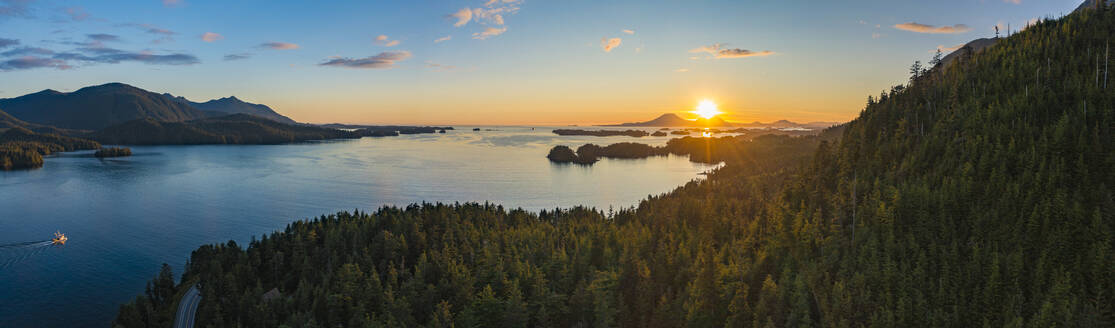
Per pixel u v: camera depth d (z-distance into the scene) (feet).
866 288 341.41
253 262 523.29
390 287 398.21
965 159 455.22
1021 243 349.41
